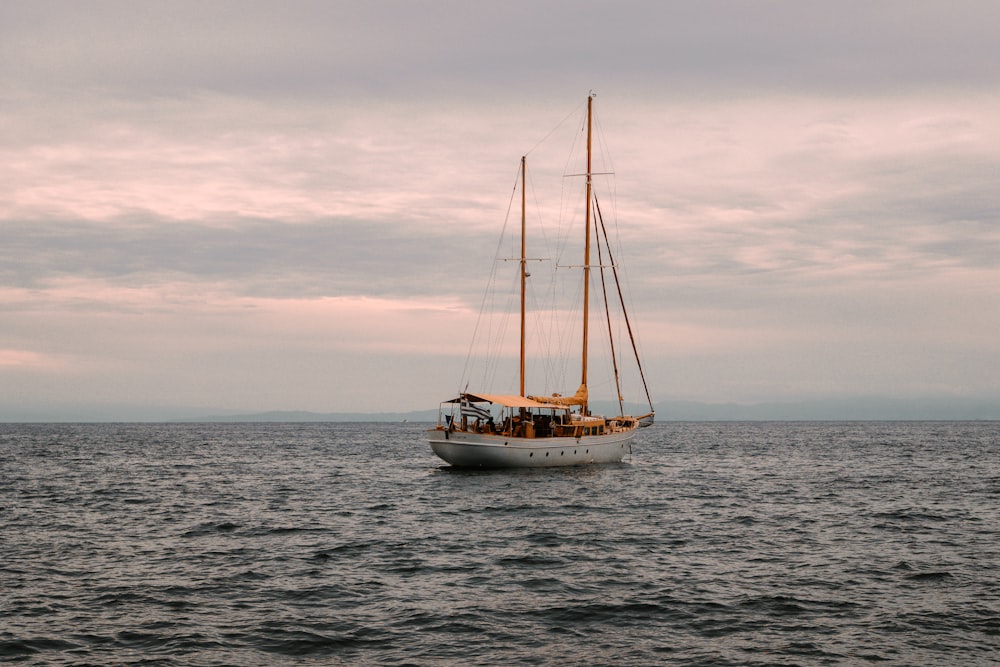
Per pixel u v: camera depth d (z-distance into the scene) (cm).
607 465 7581
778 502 5325
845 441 16388
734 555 3475
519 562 3306
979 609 2594
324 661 2130
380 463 9431
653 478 6931
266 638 2303
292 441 17175
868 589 2853
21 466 8831
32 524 4353
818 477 7331
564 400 7469
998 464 9100
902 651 2205
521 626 2422
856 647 2239
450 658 2152
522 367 7800
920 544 3734
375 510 4922
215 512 4869
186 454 11519
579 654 2186
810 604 2655
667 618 2505
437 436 6856
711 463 9294
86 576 3050
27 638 2283
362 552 3525
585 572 3125
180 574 3088
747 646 2250
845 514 4738
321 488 6309
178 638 2297
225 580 2988
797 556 3453
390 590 2838
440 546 3669
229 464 9306
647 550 3584
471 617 2505
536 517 4575
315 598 2725
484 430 7000
